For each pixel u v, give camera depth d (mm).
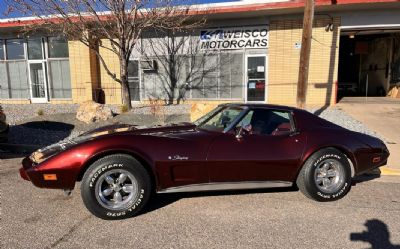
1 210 4562
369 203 4879
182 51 16641
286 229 3996
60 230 3973
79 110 11812
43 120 11812
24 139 9680
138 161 4309
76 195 5137
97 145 4238
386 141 8664
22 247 3574
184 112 13266
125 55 13219
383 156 5348
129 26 12914
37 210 4559
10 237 3795
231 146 4668
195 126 5242
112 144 4250
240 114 4953
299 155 4848
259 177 4789
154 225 4117
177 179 4504
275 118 5051
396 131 9648
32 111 14523
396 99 16984
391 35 18984
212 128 5008
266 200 4957
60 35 15891
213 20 16000
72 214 4434
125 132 4781
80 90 18016
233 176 4691
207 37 16250
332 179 5004
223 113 5285
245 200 4949
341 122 10812
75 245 3617
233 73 16203
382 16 14492
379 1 13039
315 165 4863
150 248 3555
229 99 16391
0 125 8320
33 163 4406
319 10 14422
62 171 4184
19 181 5906
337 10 14477
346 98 18078
